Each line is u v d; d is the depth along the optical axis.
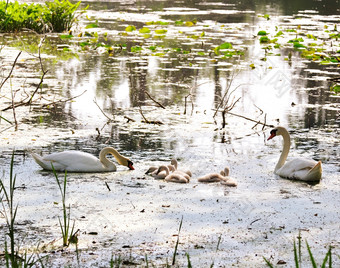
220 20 38.25
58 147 14.21
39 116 17.09
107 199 10.91
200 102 19.36
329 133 16.17
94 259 8.17
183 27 35.38
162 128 16.38
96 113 17.67
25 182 11.77
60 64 24.41
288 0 50.78
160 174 12.35
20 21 31.94
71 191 11.31
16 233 9.17
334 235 9.34
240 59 26.67
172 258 8.26
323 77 23.34
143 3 46.41
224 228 9.56
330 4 49.12
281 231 9.49
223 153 14.28
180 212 10.30
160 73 23.34
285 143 12.95
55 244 8.77
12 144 14.35
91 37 31.61
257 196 11.28
